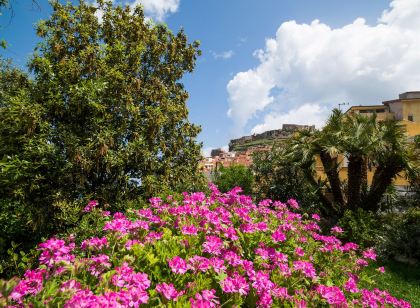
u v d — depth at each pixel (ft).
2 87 40.75
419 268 29.86
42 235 25.90
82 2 35.65
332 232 20.13
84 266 9.45
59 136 27.84
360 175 42.22
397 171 41.93
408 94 128.06
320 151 45.19
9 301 7.43
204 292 8.88
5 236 25.82
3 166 25.52
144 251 10.87
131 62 34.55
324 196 45.70
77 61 31.14
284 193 46.78
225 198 18.88
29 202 26.23
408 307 14.67
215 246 11.21
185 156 38.19
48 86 28.66
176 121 37.19
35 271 9.48
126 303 7.73
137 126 32.81
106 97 31.63
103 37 35.78
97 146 28.07
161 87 36.52
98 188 29.81
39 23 32.48
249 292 10.61
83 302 7.21
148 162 32.32
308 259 15.12
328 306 12.14
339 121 46.06
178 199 21.88
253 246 13.64
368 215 37.24
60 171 26.61
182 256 11.43
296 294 11.51
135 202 27.89
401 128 42.88
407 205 44.68
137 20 36.88
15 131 26.63
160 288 8.65
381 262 31.55
